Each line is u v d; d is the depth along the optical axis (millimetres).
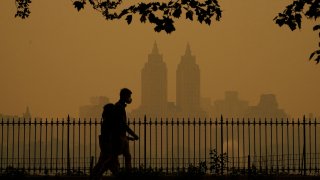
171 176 43812
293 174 48906
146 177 40656
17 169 44844
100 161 38750
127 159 39250
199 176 44344
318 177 46250
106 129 38781
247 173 47469
